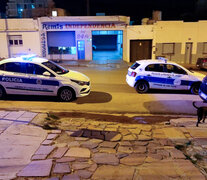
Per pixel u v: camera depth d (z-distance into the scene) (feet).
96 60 76.64
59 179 12.94
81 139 18.49
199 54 76.48
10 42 76.95
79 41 76.28
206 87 26.53
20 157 15.20
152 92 37.01
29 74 29.17
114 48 97.35
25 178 12.93
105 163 14.85
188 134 19.85
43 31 75.15
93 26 74.79
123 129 21.02
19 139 17.83
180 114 26.02
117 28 75.00
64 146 17.15
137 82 35.17
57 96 30.91
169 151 16.65
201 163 15.12
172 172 13.85
